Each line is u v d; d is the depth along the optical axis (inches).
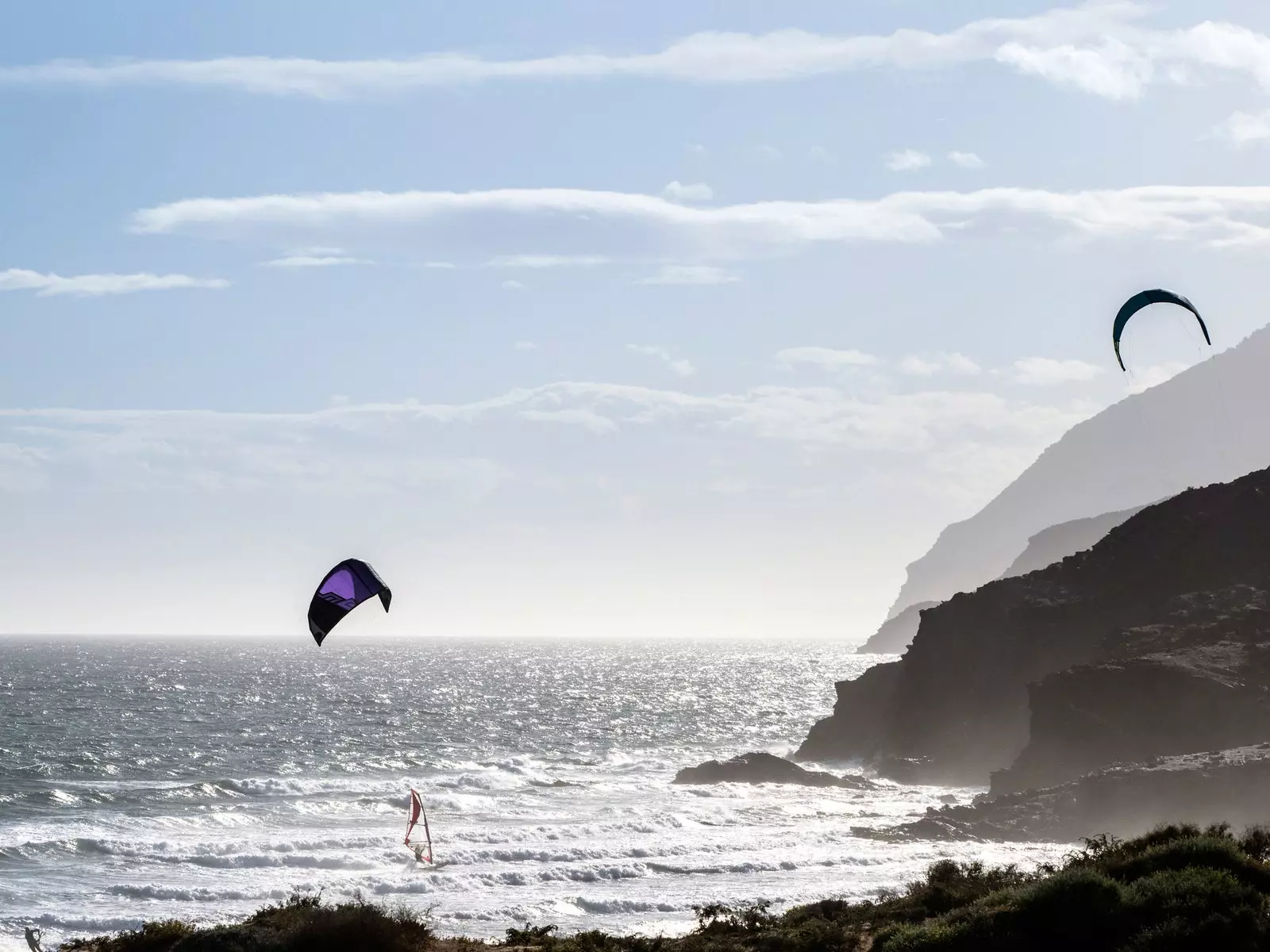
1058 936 798.5
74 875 1775.3
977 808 2303.2
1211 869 843.4
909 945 845.2
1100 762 2541.8
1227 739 2433.6
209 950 1001.5
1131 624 3331.7
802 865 1863.9
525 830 2161.7
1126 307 1274.6
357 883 1716.3
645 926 1454.2
